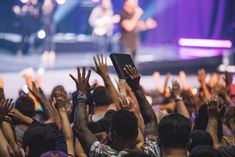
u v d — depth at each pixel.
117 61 5.29
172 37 22.86
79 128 4.95
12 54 22.67
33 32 22.52
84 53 22.86
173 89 6.58
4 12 23.39
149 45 22.80
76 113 5.04
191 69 20.95
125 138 4.70
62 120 5.32
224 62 21.08
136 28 19.88
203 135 5.05
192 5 22.48
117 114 4.72
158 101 10.33
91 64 21.42
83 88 5.18
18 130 5.79
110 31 22.47
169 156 4.52
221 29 21.86
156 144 4.87
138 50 20.62
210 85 8.68
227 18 21.81
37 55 22.33
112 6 23.17
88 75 5.23
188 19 22.61
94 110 6.59
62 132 5.43
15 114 5.61
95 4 23.58
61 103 5.37
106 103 6.54
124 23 19.83
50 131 4.79
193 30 22.53
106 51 22.48
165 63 20.92
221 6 21.91
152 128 5.16
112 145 4.79
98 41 22.66
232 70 20.50
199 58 21.08
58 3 22.78
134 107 6.04
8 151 4.95
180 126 4.51
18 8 22.91
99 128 5.59
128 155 4.05
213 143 5.20
